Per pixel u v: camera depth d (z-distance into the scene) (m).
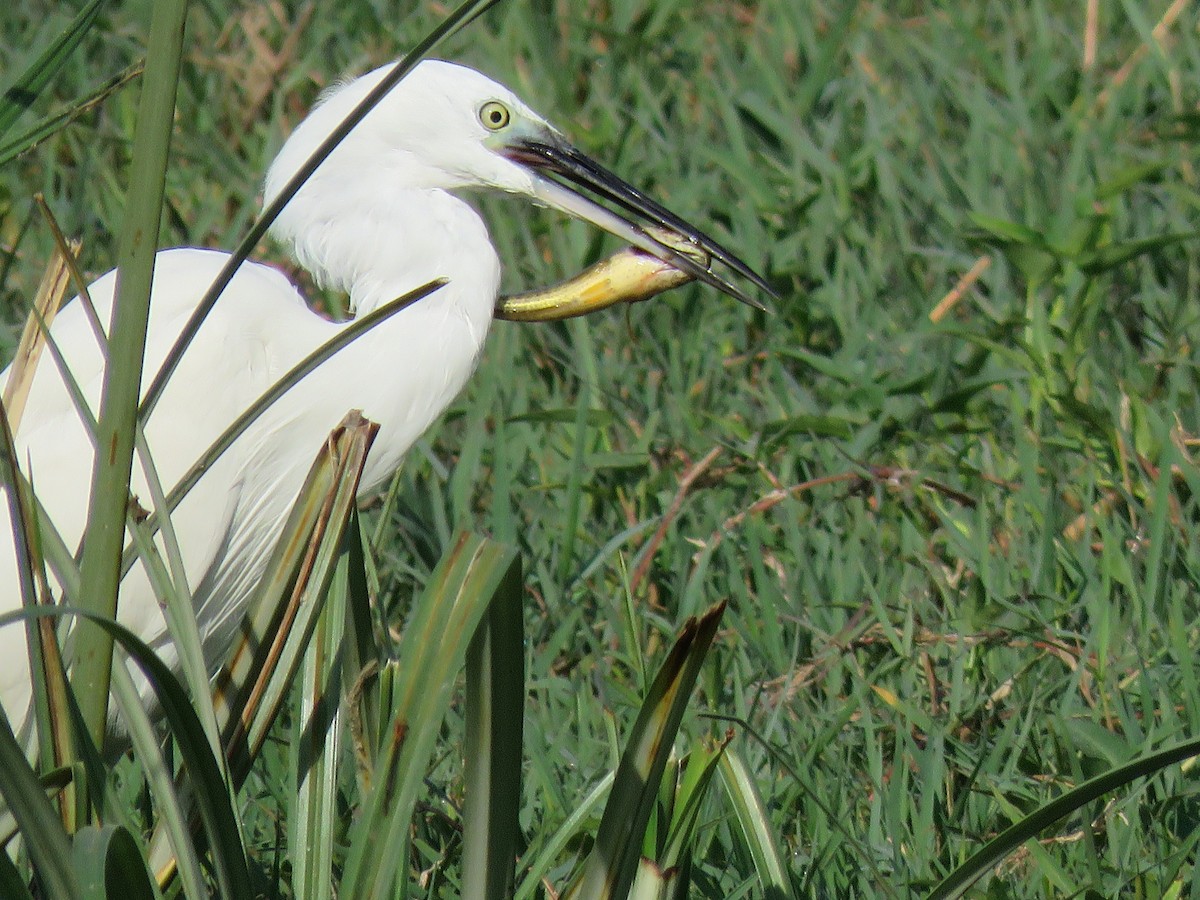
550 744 6.78
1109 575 7.28
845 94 13.13
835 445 8.56
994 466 8.92
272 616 4.18
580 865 4.41
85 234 10.89
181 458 6.45
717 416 9.24
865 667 7.43
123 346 3.75
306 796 4.35
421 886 5.62
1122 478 8.30
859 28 14.55
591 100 13.11
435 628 3.79
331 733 4.35
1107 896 5.43
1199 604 7.48
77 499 6.40
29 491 3.89
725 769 4.60
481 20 13.91
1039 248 9.25
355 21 14.44
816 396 9.77
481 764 3.92
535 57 13.35
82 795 3.88
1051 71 13.20
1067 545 8.08
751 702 7.10
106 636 3.86
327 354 4.00
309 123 7.03
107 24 13.61
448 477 8.82
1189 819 6.21
